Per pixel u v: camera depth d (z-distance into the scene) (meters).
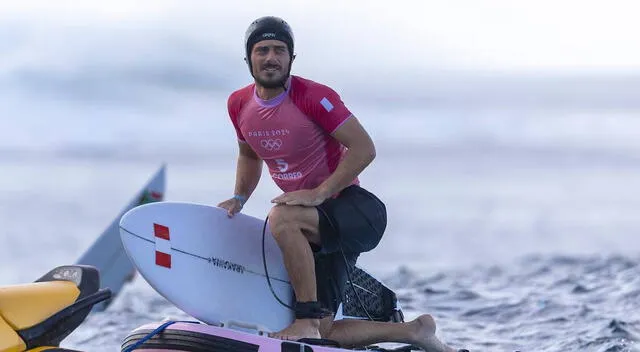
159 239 17.53
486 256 47.06
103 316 30.59
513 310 30.05
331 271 18.61
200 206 18.31
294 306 18.88
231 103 18.56
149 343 17.28
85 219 60.84
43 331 15.23
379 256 47.28
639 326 26.94
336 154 18.39
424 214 65.06
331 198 18.33
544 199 74.12
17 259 46.28
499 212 66.56
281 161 18.39
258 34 17.33
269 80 17.41
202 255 18.05
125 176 89.12
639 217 63.78
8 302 14.89
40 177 87.69
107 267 32.47
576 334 26.27
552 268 40.00
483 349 25.09
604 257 43.22
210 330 17.06
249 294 18.52
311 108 17.59
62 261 45.97
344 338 18.88
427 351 19.39
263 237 18.30
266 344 16.86
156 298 33.94
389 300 20.45
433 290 34.41
